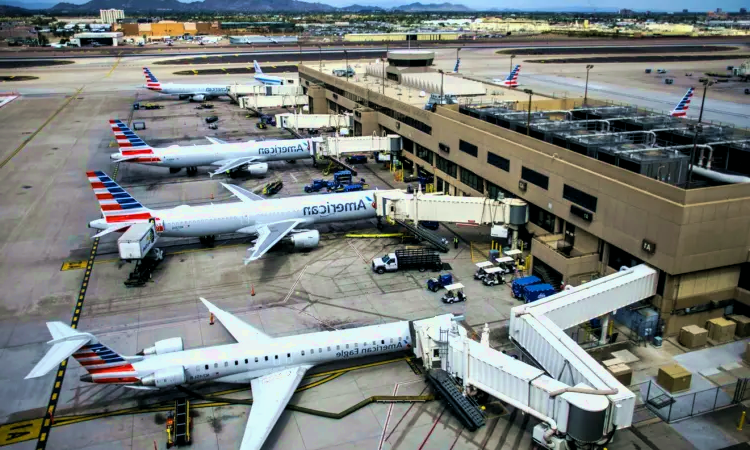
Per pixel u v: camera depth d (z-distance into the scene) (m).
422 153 105.94
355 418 44.62
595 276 61.59
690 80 184.12
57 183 109.38
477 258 74.38
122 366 44.53
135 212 74.19
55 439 42.47
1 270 71.81
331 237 82.69
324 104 169.12
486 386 43.88
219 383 49.38
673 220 50.50
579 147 68.00
